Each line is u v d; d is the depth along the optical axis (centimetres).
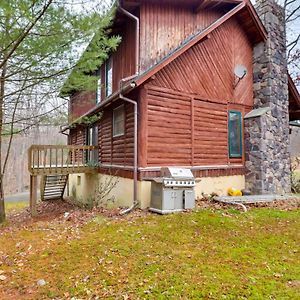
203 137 925
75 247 496
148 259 435
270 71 1020
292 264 411
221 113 973
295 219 673
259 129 979
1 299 331
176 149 861
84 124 1248
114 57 1059
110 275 383
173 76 867
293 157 1747
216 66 969
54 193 1520
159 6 911
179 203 751
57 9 532
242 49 1046
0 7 469
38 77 640
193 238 534
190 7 969
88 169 1095
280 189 1021
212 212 726
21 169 3075
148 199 798
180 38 941
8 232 640
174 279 364
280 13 1090
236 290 332
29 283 369
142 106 802
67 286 356
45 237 570
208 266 405
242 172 1012
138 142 805
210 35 938
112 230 593
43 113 786
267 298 313
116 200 942
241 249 475
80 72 679
